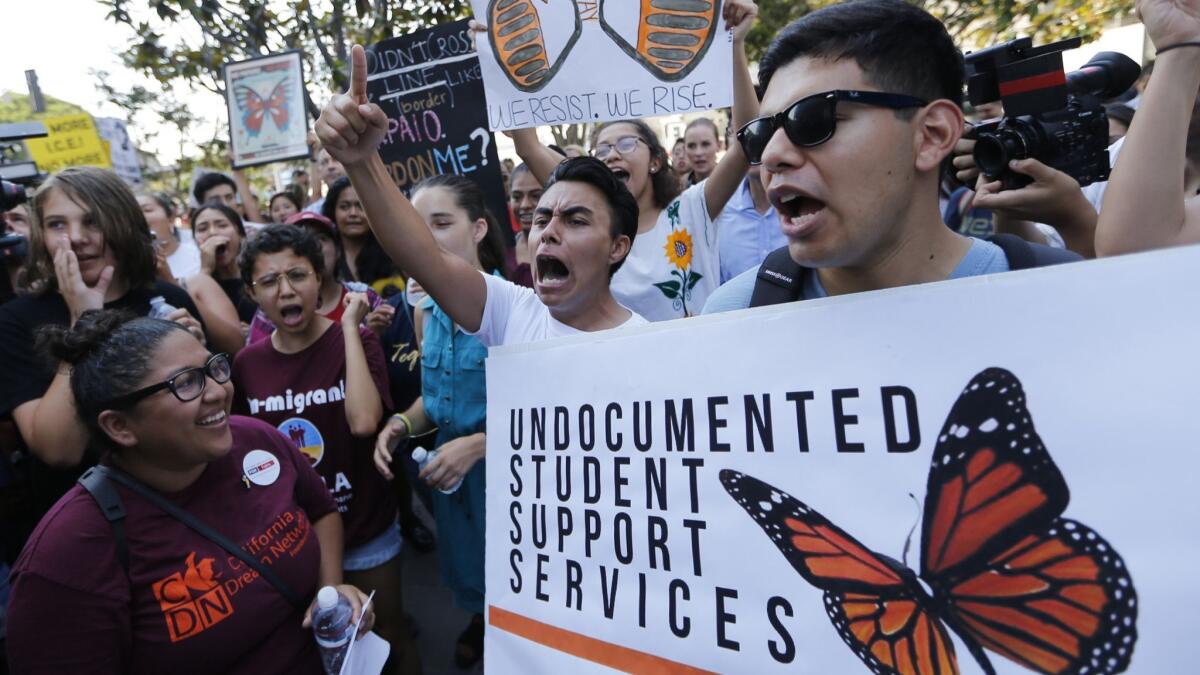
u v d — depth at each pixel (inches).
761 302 52.2
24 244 120.3
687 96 74.0
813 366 40.8
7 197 104.3
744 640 41.9
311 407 101.8
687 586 44.8
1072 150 58.8
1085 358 33.2
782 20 289.7
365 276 166.1
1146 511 31.3
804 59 40.4
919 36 39.2
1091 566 32.2
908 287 38.1
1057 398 33.6
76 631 58.9
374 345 105.6
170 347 62.1
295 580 70.0
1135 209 47.3
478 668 121.6
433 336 89.9
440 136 138.0
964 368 36.2
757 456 42.5
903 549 37.0
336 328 106.3
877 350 38.7
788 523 40.8
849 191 39.6
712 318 45.0
